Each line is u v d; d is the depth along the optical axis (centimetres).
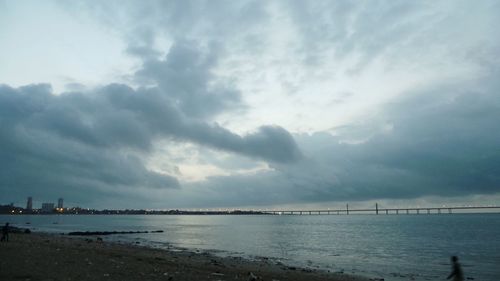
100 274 2166
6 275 1889
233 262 4309
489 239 9844
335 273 3891
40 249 3359
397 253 6475
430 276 3931
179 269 2855
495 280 3794
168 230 13562
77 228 13675
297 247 7425
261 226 19450
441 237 10694
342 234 12162
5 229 4153
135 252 4472
